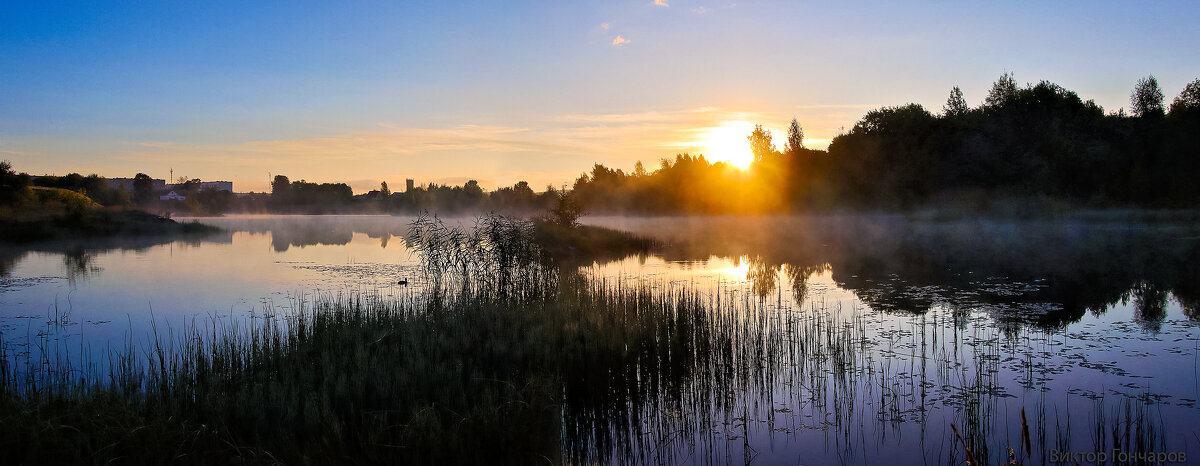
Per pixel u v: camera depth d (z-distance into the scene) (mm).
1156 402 8094
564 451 7168
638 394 8812
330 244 38906
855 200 53625
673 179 75062
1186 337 11422
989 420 7609
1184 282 18156
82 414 6445
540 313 11703
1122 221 40188
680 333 10891
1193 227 37219
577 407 8453
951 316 13484
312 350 9391
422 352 9055
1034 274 20422
